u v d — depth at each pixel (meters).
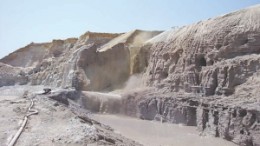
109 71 62.38
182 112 36.62
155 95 43.59
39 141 14.53
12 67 97.88
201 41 39.91
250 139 24.33
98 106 49.34
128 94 48.44
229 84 31.50
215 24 38.84
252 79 29.30
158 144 27.23
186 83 39.91
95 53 64.50
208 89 34.59
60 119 21.64
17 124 18.55
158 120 40.69
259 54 30.77
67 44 88.75
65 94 50.88
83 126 18.14
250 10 35.28
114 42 71.19
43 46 107.31
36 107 27.33
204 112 32.50
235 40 34.06
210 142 27.45
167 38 51.62
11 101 31.62
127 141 21.89
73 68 63.25
